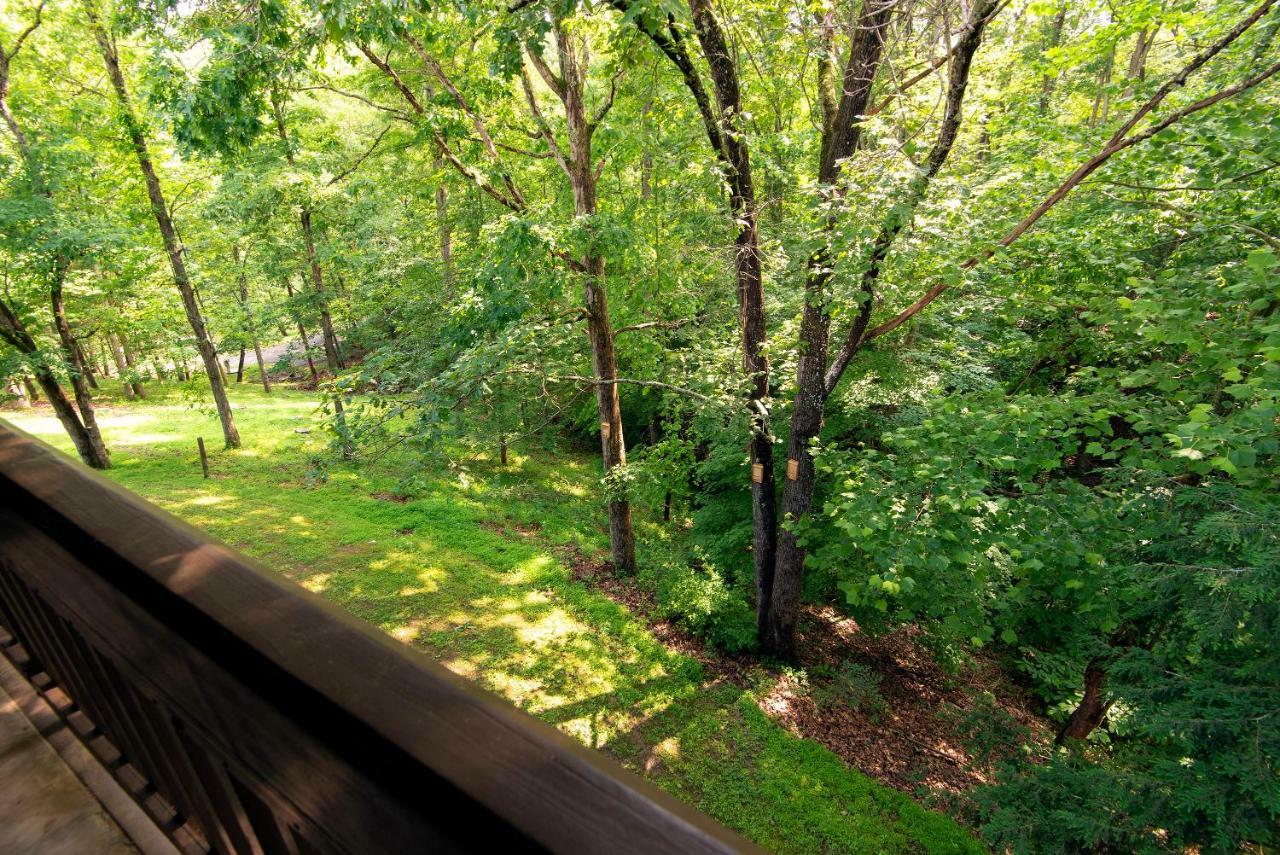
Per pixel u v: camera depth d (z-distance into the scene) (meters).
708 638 9.10
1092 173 5.28
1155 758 4.62
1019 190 5.82
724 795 6.55
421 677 0.56
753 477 8.78
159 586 0.70
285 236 13.72
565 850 0.42
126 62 11.62
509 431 10.59
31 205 9.99
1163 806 3.92
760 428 8.00
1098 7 5.36
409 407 6.54
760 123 9.39
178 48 6.06
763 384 8.41
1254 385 3.53
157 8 5.85
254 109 6.02
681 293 8.98
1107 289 5.45
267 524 10.96
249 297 19.88
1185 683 3.96
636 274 8.85
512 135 11.16
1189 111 4.42
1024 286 6.16
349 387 6.64
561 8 5.43
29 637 1.38
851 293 5.78
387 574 9.68
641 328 9.63
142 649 0.79
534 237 7.01
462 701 0.53
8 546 1.01
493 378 6.77
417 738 0.51
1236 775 3.42
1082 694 7.93
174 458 14.38
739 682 8.40
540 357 7.78
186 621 0.69
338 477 13.16
